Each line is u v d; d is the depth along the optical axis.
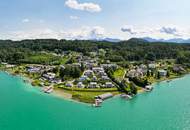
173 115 170.62
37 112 176.00
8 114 171.88
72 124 154.62
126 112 177.62
